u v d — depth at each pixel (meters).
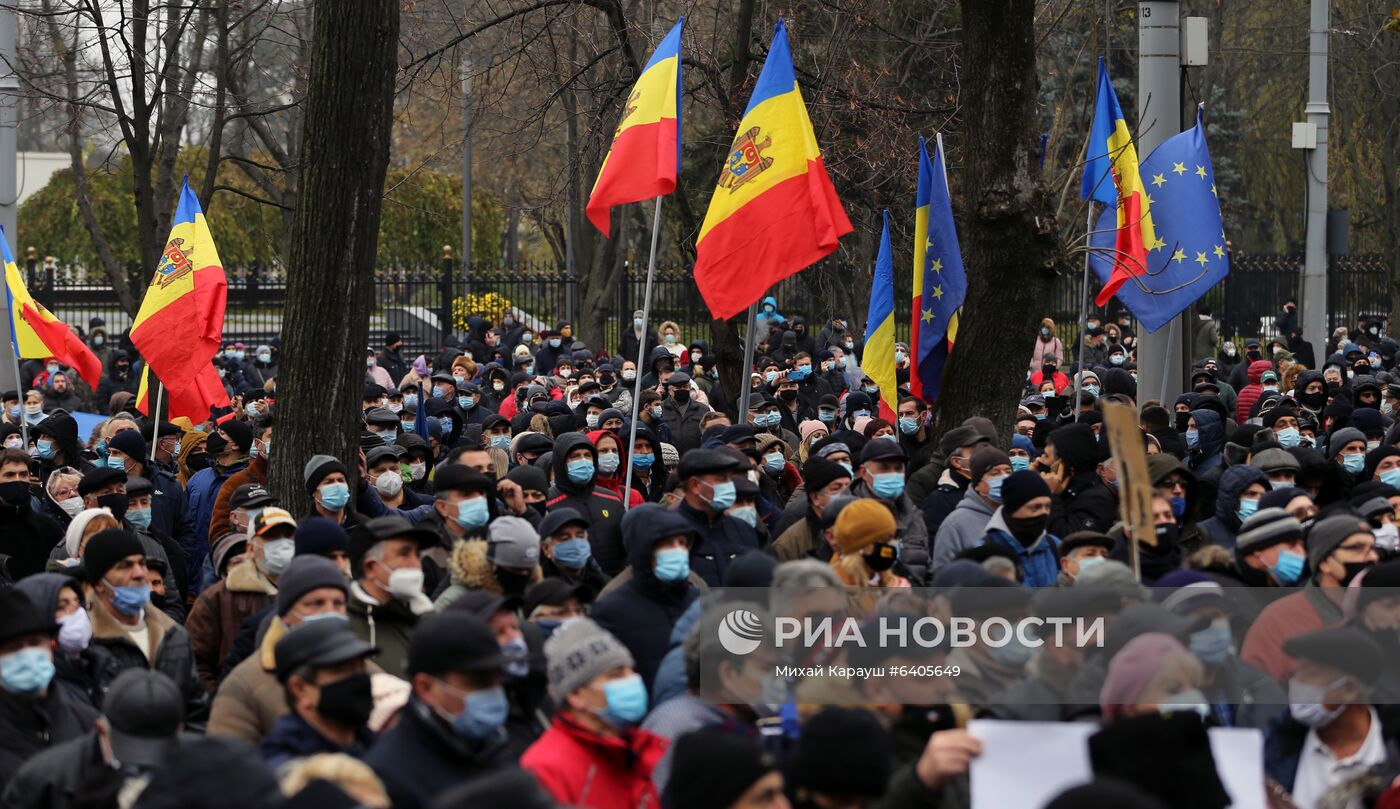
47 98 33.88
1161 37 25.48
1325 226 44.62
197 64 35.88
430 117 78.69
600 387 33.38
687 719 9.42
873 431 20.52
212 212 69.38
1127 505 10.46
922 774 8.02
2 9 29.31
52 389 37.53
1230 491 15.74
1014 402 20.28
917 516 15.76
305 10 44.53
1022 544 13.71
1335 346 54.16
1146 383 26.41
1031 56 19.95
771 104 18.09
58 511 18.33
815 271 51.75
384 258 76.94
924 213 21.05
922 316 20.77
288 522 13.18
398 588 11.47
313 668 8.84
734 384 26.89
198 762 6.79
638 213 69.75
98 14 31.89
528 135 53.50
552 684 8.81
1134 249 23.83
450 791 6.61
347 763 7.48
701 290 18.28
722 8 37.41
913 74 41.00
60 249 72.12
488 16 37.59
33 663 9.84
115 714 8.87
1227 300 63.91
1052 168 46.69
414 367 40.69
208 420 26.16
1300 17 77.00
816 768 7.59
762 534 16.70
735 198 18.12
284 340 17.36
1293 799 9.59
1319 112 44.25
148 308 21.78
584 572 14.25
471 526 14.49
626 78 28.86
